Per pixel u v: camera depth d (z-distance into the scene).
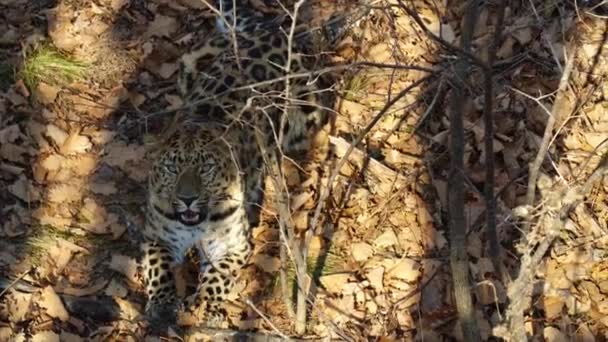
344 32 7.88
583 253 6.52
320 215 6.78
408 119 7.42
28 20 8.25
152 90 7.75
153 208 6.21
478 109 7.41
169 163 6.08
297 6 4.98
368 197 6.91
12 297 6.12
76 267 6.43
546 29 7.88
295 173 7.04
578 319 6.20
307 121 7.23
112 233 6.69
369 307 6.25
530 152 7.16
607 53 7.78
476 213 6.73
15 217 6.76
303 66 7.25
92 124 7.44
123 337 5.98
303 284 5.79
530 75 7.64
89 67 7.83
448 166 7.08
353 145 5.61
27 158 7.17
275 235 6.65
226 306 6.21
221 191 6.14
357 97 7.59
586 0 7.98
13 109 7.48
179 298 6.27
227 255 6.30
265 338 5.94
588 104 7.48
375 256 6.57
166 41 8.09
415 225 6.76
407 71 7.72
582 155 7.11
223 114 6.55
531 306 6.23
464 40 4.76
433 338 6.09
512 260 6.47
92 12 8.30
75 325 6.04
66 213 6.82
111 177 7.07
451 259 4.95
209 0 8.31
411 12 4.21
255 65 6.97
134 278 6.39
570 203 4.61
